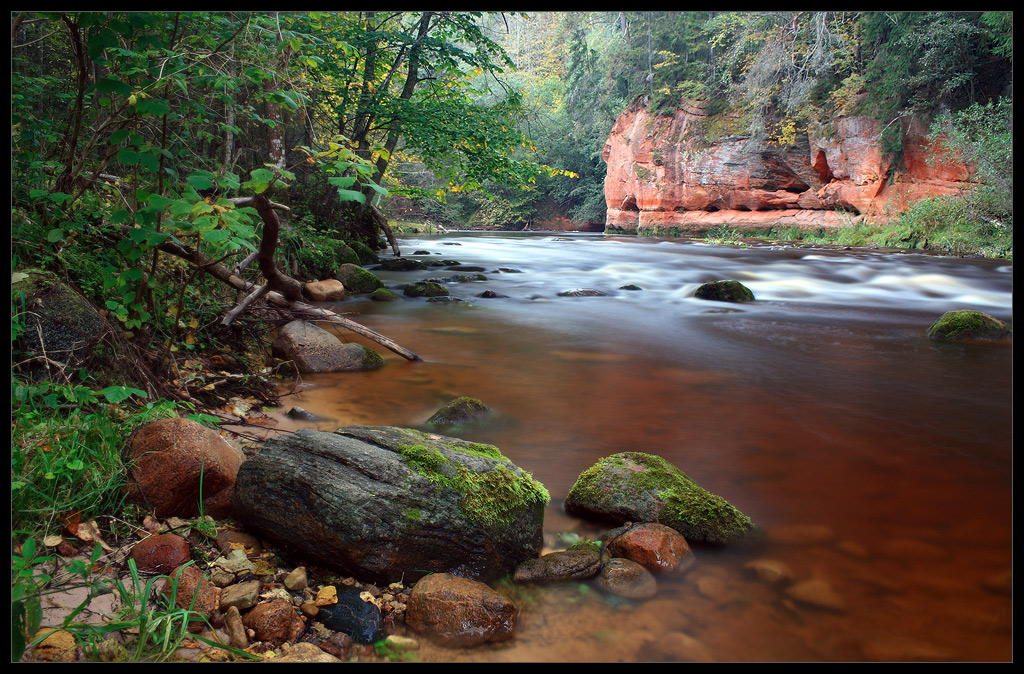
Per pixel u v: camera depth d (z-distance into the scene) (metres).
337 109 11.92
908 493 3.10
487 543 2.37
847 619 2.14
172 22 3.64
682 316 8.73
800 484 3.19
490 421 4.09
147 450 2.58
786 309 9.67
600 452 3.59
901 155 21.09
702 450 3.64
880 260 16.48
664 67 30.42
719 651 1.98
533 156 39.84
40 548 2.12
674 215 29.53
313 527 2.31
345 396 4.52
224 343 5.00
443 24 12.68
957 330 7.21
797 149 24.62
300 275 9.06
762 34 25.59
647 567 2.41
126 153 2.84
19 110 3.59
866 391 4.95
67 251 3.68
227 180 2.94
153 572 2.18
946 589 2.30
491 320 7.98
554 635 2.06
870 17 21.48
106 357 3.26
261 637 1.95
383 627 2.06
